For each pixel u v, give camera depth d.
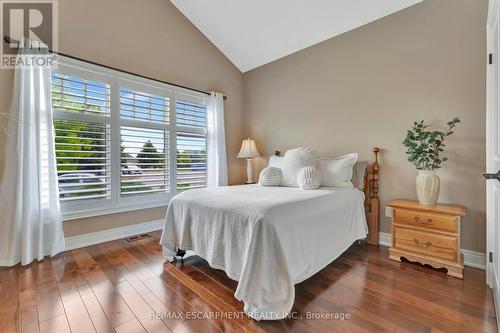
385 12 2.52
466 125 2.09
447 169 2.18
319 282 1.78
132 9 2.89
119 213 2.82
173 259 2.15
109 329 1.28
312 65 3.21
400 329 1.27
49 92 2.24
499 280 1.33
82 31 2.51
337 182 2.54
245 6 2.90
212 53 3.75
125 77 2.84
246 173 4.24
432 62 2.27
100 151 2.65
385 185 2.58
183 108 3.43
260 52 3.62
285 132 3.56
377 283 1.76
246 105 4.14
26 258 2.06
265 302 1.36
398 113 2.48
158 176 3.17
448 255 1.89
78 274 1.91
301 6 2.68
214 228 1.72
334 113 2.99
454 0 2.14
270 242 1.41
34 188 2.15
